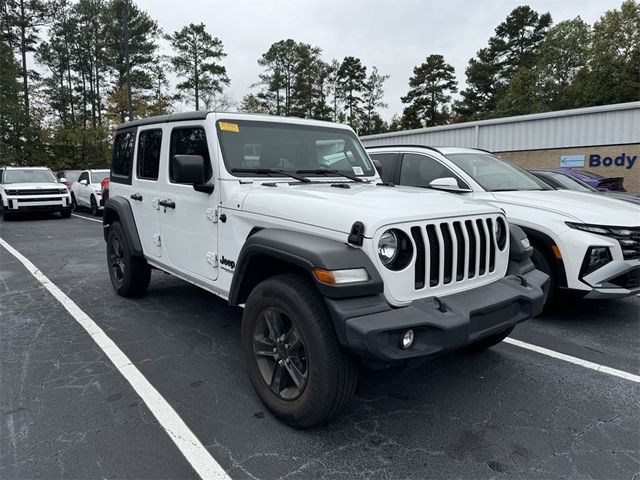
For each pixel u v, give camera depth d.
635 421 2.94
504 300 2.80
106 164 38.41
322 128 4.23
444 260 2.73
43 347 4.07
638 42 43.16
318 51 62.97
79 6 48.81
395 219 2.54
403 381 3.48
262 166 3.69
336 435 2.76
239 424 2.86
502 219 3.17
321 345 2.52
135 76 47.69
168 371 3.60
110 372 3.58
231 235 3.37
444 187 5.38
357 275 2.43
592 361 3.84
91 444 2.65
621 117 14.84
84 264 7.62
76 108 51.16
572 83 49.00
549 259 4.65
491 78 63.00
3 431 2.78
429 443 2.69
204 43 54.03
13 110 40.19
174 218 4.12
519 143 17.14
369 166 4.41
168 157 4.20
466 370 3.67
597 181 10.39
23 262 7.82
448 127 19.03
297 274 2.79
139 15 48.00
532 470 2.46
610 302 5.46
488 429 2.84
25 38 46.81
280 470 2.44
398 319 2.39
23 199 14.53
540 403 3.16
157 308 5.14
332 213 2.67
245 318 3.03
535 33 61.88
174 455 2.56
